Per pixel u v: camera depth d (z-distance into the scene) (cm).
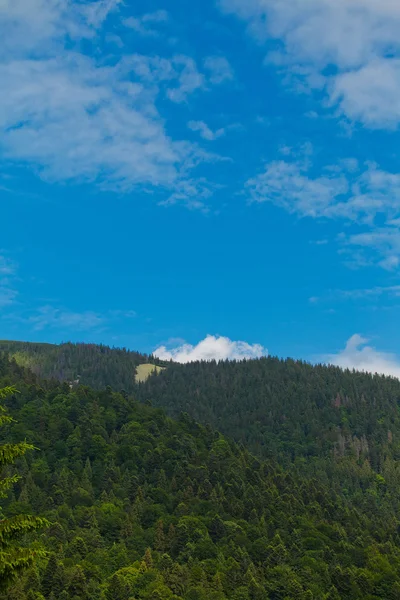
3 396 3816
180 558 15400
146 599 12544
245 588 13800
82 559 14500
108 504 18012
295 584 14362
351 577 15525
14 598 11106
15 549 3497
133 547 15875
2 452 3544
